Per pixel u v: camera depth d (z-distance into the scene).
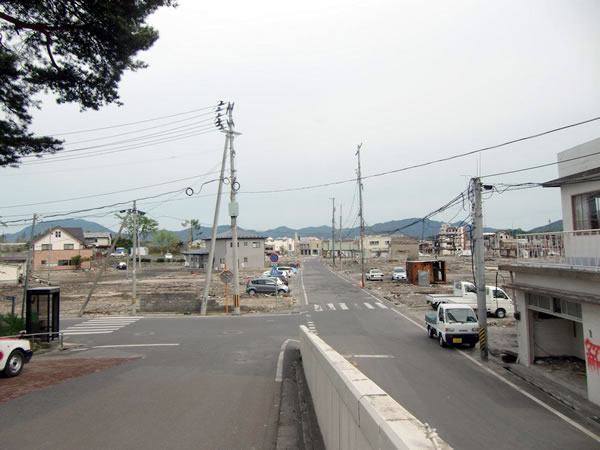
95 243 104.69
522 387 12.05
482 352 15.55
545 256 13.91
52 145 13.09
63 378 11.75
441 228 121.62
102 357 15.91
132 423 7.75
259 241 78.00
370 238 139.62
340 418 4.61
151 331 23.39
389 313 28.58
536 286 13.88
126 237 108.12
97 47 11.70
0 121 12.14
